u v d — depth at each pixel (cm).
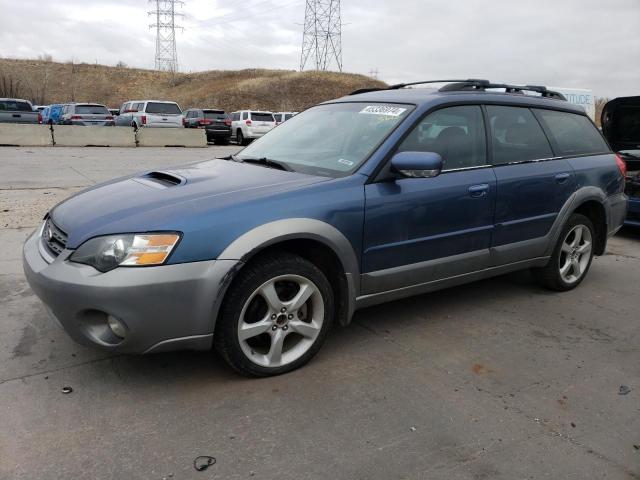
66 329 280
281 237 293
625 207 524
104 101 6494
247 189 313
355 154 354
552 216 445
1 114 2127
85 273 267
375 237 336
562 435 268
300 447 251
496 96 423
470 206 381
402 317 413
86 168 1250
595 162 486
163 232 271
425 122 367
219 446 250
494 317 420
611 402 301
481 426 273
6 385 295
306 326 320
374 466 240
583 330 401
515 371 333
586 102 1786
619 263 599
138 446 248
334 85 6225
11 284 447
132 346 275
